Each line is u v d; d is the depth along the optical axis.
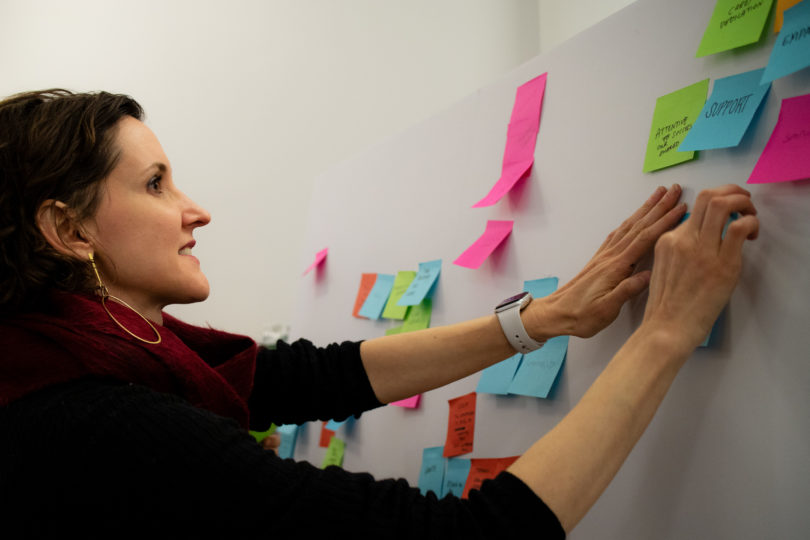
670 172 0.66
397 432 1.12
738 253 0.54
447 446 0.96
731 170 0.59
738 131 0.57
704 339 0.55
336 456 1.33
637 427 0.51
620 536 0.66
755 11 0.58
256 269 2.38
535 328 0.72
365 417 1.24
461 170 1.06
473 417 0.92
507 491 0.48
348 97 2.54
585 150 0.79
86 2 2.19
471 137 1.05
